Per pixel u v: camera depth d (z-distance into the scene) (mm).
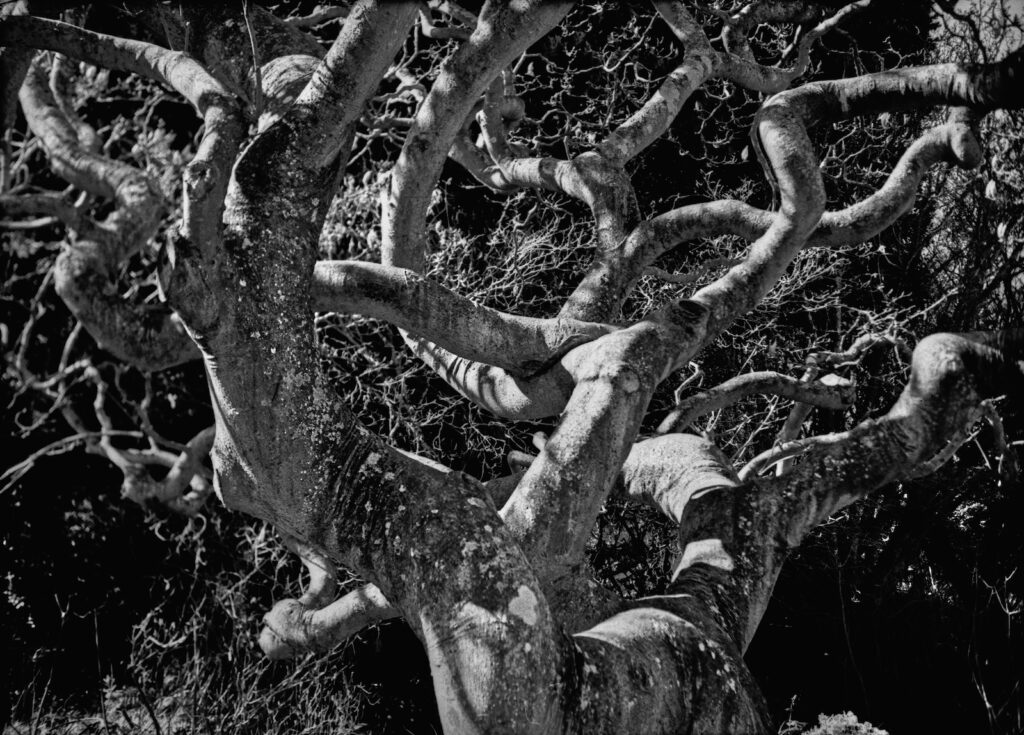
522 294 10844
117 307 4516
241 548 10766
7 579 10328
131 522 10859
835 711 11844
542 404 5355
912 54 11094
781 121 5113
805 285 11258
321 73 4148
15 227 6277
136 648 10000
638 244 6094
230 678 9078
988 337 4449
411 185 5590
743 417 10484
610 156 6461
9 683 9758
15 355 8844
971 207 12586
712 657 4035
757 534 4637
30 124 5945
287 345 4051
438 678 3711
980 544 11984
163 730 8609
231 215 4090
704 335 4965
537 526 4309
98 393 9172
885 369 11914
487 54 5219
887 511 11867
